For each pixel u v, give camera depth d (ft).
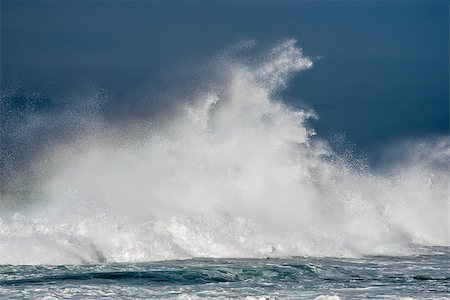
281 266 290.15
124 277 259.39
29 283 245.24
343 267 294.66
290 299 223.51
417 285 254.88
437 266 303.48
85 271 269.03
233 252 320.91
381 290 243.40
